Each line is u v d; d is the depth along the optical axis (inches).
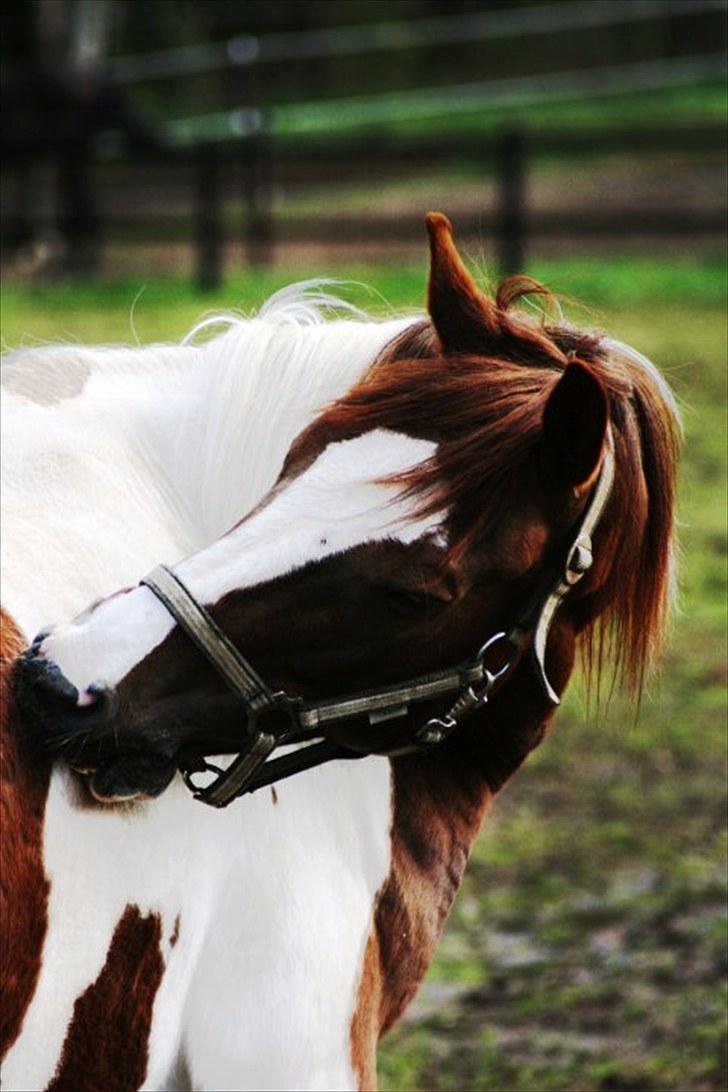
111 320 927.0
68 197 1138.0
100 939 180.2
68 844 175.6
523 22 1673.2
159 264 1129.4
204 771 181.3
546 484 177.9
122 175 1362.0
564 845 412.2
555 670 198.1
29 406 197.6
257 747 175.9
